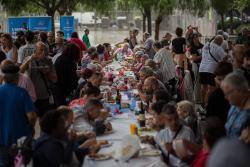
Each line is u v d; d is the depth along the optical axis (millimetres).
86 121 6383
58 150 4777
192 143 5172
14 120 6215
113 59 17422
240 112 4703
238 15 37688
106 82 11031
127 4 32219
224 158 1969
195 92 12039
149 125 6770
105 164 5137
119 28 46969
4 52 9703
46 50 8672
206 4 27938
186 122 6152
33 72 8477
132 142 5301
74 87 9617
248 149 2033
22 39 12297
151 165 5047
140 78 10062
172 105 5617
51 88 8750
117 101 8703
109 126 6648
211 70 11617
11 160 5699
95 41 36844
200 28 32000
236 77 4602
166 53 12172
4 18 28922
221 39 11828
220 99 6250
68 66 9492
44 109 8680
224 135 4105
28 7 30109
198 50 13867
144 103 8047
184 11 30234
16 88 6309
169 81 12000
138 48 16750
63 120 4945
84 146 5609
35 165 4863
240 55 7254
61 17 23578
